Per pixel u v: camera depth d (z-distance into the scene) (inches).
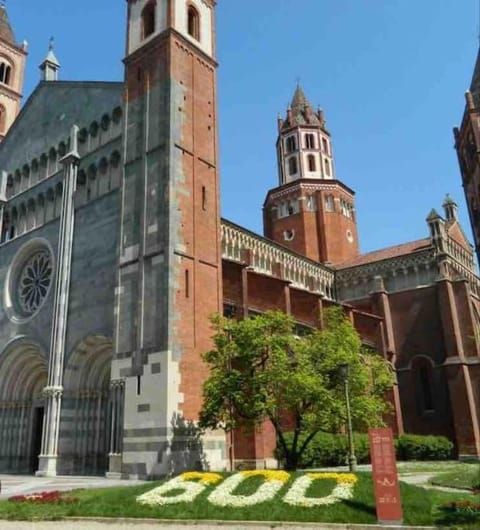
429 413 1948.8
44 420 1305.4
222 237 1723.7
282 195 2706.7
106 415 1291.8
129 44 1514.5
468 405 1809.8
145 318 1175.0
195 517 606.9
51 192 1624.0
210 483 743.1
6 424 1521.9
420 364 2030.0
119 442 1137.4
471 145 2299.5
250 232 1841.8
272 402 940.0
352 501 618.8
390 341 2076.8
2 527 589.9
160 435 1053.8
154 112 1360.7
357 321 1945.1
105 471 1238.9
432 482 899.4
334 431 1072.2
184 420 1090.1
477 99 2331.4
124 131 1414.9
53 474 1244.5
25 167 1768.0
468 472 1016.9
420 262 2124.8
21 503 693.3
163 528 577.9
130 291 1232.2
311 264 2191.2
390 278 2196.1
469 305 1980.8
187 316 1175.6
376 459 573.3
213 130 1440.7
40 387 1517.0
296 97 2972.4
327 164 2819.9
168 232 1198.3
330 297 2265.0
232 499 651.5
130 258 1262.3
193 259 1242.0
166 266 1171.3
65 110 1680.6
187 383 1122.7
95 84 1590.8
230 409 997.8
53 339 1370.6
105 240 1370.6
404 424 1978.3
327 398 934.4
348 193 2751.0
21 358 1530.5
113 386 1183.6
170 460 1037.8
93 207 1444.4
